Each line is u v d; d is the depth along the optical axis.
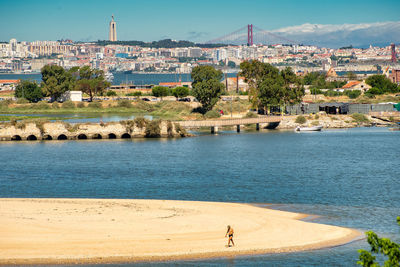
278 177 160.75
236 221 105.44
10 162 194.25
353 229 102.31
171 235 96.12
